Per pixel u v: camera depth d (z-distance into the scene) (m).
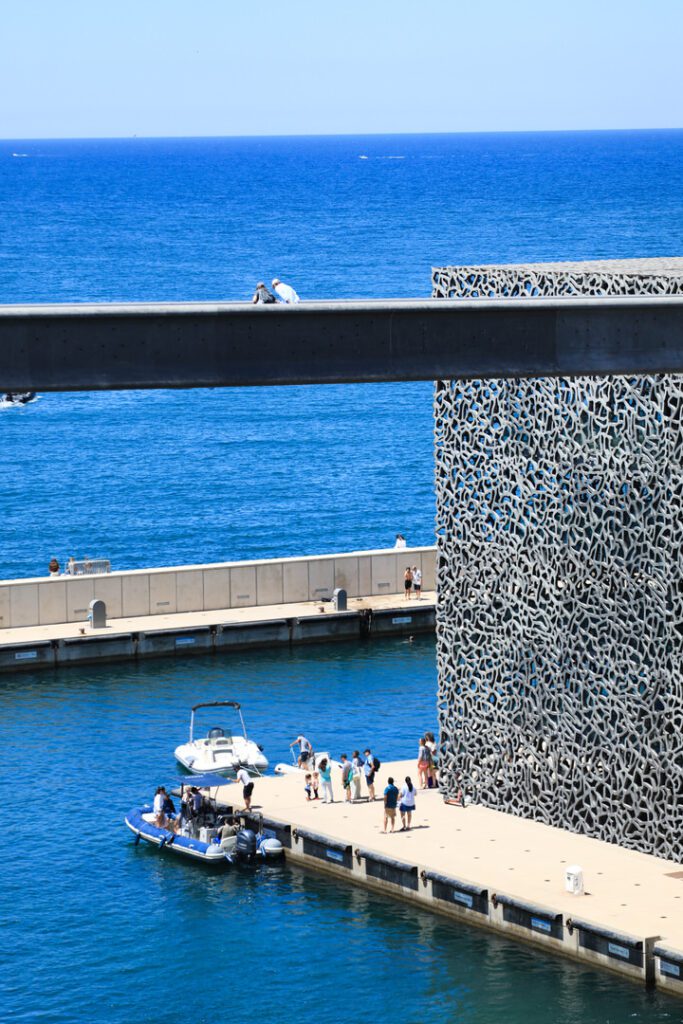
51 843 81.50
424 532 166.38
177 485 187.25
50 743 95.56
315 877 77.38
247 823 81.56
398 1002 65.44
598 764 75.94
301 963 69.12
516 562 78.50
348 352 43.47
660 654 72.56
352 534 165.50
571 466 75.06
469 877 71.44
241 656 114.81
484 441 79.38
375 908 73.56
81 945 71.25
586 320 45.44
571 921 66.94
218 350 42.41
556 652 77.00
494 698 81.12
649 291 68.69
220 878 77.38
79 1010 65.88
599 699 75.44
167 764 92.25
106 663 112.62
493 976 66.88
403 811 78.25
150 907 74.69
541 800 78.81
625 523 73.75
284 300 43.22
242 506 177.25
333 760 92.25
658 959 64.62
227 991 67.06
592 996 64.75
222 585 119.69
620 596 73.94
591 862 73.06
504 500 78.81
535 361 45.12
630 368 45.97
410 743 95.62
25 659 110.56
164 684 107.69
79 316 41.12
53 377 41.19
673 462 70.56
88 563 121.88
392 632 119.88
